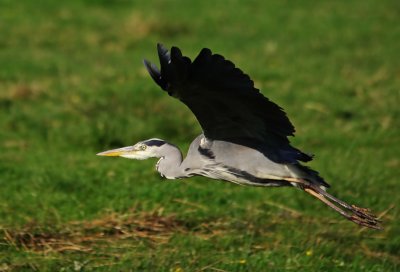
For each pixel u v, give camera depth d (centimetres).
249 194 1272
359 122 1692
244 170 901
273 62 2086
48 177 1312
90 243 1085
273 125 862
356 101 1820
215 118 860
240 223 1153
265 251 1077
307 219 1187
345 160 1467
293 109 1755
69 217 1166
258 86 1888
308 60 2111
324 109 1756
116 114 1658
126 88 1811
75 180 1308
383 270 1048
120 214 1172
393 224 1189
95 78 1895
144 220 1154
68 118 1645
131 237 1105
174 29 2327
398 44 2283
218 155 909
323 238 1125
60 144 1532
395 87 1916
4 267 995
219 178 922
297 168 898
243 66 2022
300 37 2331
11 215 1161
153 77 800
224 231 1132
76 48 2186
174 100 1758
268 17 2503
